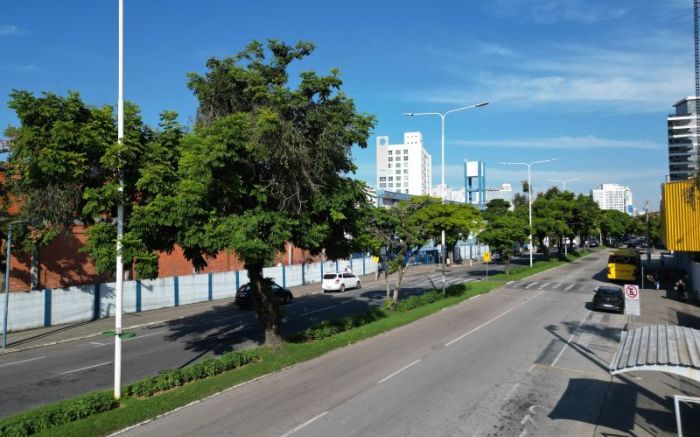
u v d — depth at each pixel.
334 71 15.74
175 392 12.34
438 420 10.84
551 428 10.50
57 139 12.12
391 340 19.36
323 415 11.09
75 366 17.02
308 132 15.45
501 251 46.66
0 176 24.47
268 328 17.12
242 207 15.38
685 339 9.73
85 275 31.09
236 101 16.05
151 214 13.06
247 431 10.17
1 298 23.73
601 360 16.34
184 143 14.11
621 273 41.78
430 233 28.23
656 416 11.29
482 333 20.78
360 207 18.42
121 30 12.80
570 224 73.12
